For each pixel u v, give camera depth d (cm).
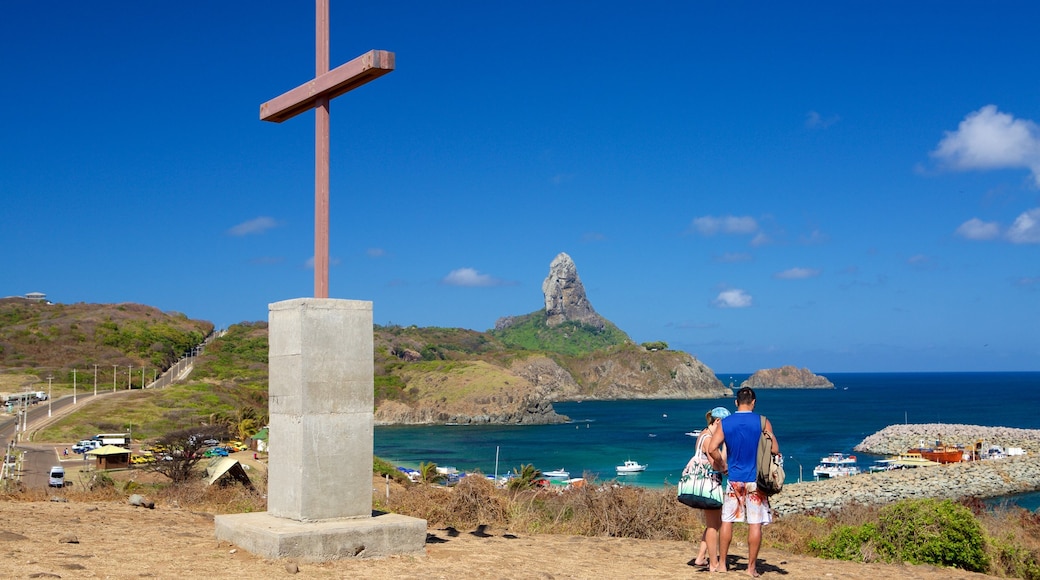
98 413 9081
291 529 776
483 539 1019
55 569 652
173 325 17300
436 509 1223
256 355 15825
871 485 6406
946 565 1073
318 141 884
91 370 13112
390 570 748
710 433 838
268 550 761
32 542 776
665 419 18912
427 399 18288
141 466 4728
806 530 1273
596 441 13162
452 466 9562
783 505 5641
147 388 12419
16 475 4331
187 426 8656
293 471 826
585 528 1190
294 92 909
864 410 19750
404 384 19050
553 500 1300
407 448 11931
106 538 834
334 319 837
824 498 5884
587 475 1923
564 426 16700
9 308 16300
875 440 11369
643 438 13738
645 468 9219
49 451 6538
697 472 848
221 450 5847
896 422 15738
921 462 8412
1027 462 7356
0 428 8125
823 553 1119
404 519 841
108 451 4816
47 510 1071
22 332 14438
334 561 773
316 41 894
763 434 814
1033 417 16375
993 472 6956
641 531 1191
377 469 4047
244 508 1338
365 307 857
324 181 875
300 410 817
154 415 9244
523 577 761
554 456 10800
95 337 14938
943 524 1092
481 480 1288
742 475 813
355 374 846
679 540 1173
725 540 826
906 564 1059
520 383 18338
